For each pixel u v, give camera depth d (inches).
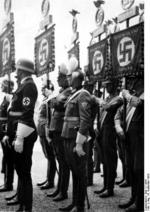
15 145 111.2
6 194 148.6
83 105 112.1
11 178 154.9
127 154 124.9
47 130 149.9
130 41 138.9
